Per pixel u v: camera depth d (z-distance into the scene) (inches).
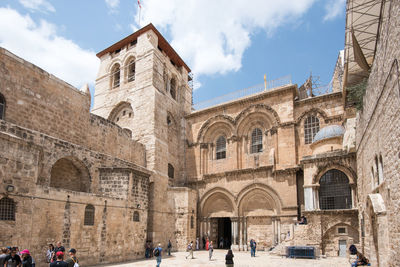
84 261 787.4
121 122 1547.7
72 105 1029.2
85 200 816.3
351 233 980.6
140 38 1598.2
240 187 1337.4
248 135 1427.2
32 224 663.1
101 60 1775.3
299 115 1309.1
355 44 768.9
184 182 1505.9
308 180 1093.1
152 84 1455.5
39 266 665.6
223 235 1514.5
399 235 476.7
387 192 553.3
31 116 882.8
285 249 1016.9
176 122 1608.0
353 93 883.4
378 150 613.3
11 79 841.5
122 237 930.7
